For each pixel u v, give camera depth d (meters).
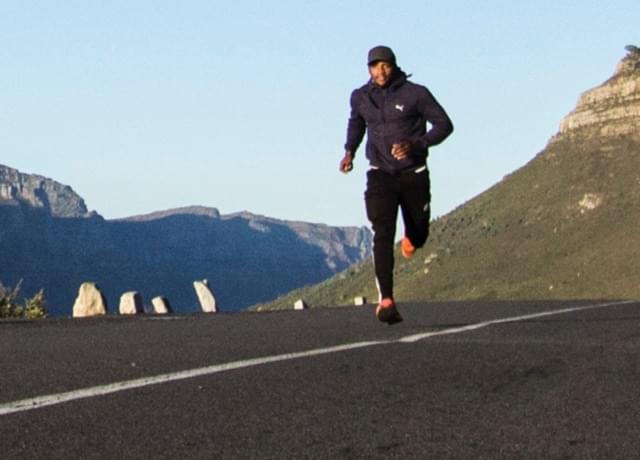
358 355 8.18
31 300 23.44
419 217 11.07
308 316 13.99
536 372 7.28
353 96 11.15
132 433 5.14
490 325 11.06
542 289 169.00
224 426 5.32
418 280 189.62
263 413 5.69
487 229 196.50
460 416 5.63
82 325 12.59
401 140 10.87
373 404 5.98
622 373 7.24
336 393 6.36
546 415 5.67
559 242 181.88
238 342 9.34
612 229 178.50
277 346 8.91
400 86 10.96
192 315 15.54
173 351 8.59
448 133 10.88
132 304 20.50
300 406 5.91
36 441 4.94
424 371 7.29
